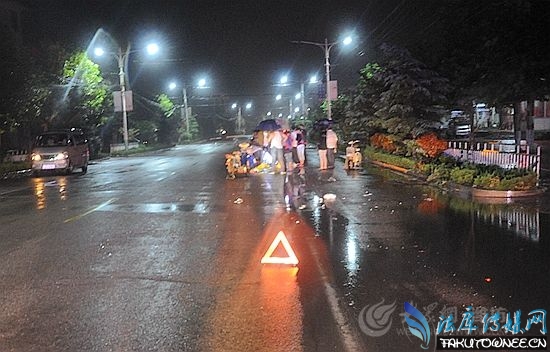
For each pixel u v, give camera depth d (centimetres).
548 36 2020
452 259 917
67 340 602
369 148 3388
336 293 749
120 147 5316
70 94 3934
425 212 1395
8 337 614
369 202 1595
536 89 2125
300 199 1680
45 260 972
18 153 3600
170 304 716
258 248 1032
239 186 2091
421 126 2580
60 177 2817
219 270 879
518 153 1894
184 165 3438
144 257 977
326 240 1089
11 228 1303
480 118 5272
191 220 1354
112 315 679
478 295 728
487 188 1677
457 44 2552
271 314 671
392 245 1032
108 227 1280
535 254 938
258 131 2975
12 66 2973
